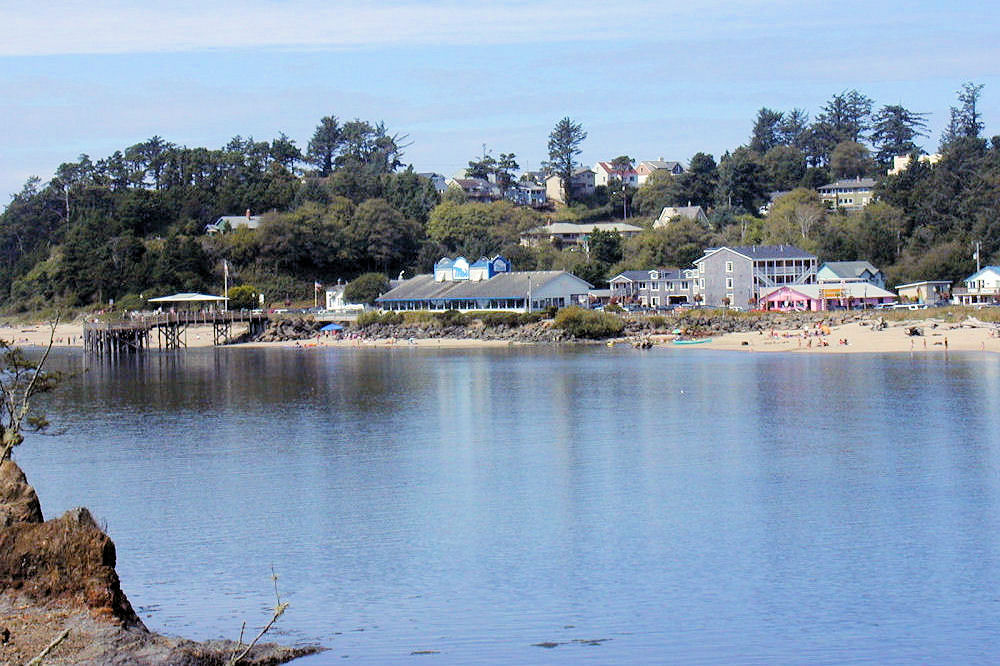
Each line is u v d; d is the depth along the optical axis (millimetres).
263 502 56281
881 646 35094
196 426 84938
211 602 40250
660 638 36062
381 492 58375
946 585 40656
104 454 71438
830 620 37375
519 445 73188
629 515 52312
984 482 57594
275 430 82062
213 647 33312
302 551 46875
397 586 41875
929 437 72062
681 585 41438
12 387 44375
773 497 55469
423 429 81688
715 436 75250
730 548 46250
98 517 53188
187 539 49094
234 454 71000
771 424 80188
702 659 34312
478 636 36469
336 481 61469
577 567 43938
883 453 66750
